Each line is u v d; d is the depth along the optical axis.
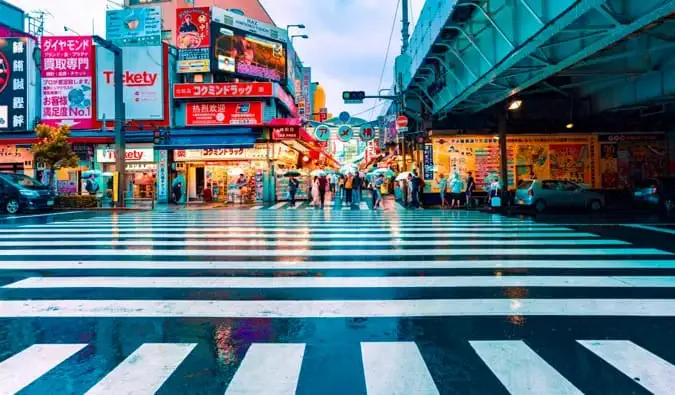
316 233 11.79
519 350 3.78
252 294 5.66
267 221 15.41
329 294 5.63
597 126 23.55
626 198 23.14
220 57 28.44
